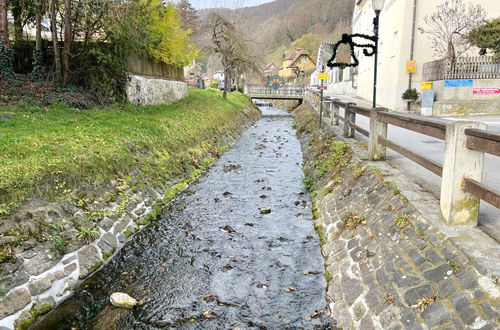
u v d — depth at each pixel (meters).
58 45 12.87
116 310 4.77
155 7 15.60
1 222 4.74
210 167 12.71
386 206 5.47
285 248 6.53
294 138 19.25
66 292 5.00
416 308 3.54
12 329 4.14
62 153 6.99
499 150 3.44
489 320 2.87
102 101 13.20
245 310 4.81
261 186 10.35
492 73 18.42
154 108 15.63
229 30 28.38
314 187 9.56
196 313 4.75
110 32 13.20
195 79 56.09
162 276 5.64
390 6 23.56
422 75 21.19
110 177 7.45
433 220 4.34
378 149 7.79
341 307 4.55
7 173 5.44
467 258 3.46
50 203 5.64
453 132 4.05
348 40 10.72
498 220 4.35
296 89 40.50
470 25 19.97
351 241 5.62
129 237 6.81
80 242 5.65
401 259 4.25
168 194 9.12
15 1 13.12
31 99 11.10
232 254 6.34
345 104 11.48
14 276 4.46
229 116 21.83
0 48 11.84
